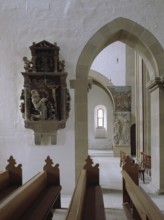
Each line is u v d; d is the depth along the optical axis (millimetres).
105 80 21672
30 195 4652
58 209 6121
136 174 6160
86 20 8273
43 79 8031
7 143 8219
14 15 8336
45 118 8008
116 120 20844
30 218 4184
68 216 2934
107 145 28422
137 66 16438
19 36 8305
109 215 5777
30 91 8008
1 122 8250
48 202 5016
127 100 21000
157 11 8328
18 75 8289
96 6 8305
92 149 28328
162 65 8289
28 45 8273
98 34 8250
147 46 8359
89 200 5055
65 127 8117
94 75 21750
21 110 8031
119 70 21641
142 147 14164
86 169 6273
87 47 8227
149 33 8312
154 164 8867
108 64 21703
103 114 28719
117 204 6895
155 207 3539
